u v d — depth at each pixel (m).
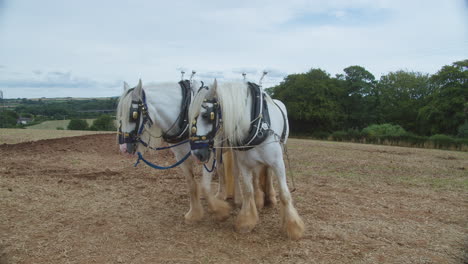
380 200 5.71
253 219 4.30
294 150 13.96
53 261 3.39
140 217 4.81
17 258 3.42
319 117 37.25
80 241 3.89
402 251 3.62
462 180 7.61
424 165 10.04
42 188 6.19
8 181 6.59
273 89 45.28
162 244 3.85
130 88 4.04
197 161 3.73
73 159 9.80
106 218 4.71
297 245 3.78
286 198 4.05
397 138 23.88
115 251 3.65
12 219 4.52
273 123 4.11
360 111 41.19
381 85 44.03
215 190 6.36
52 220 4.56
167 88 4.28
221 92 3.79
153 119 4.16
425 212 5.04
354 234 4.11
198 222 4.64
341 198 5.84
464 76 31.52
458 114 30.62
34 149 11.30
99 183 6.84
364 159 11.27
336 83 42.34
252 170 4.27
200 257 3.51
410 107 41.22
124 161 9.77
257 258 3.48
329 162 10.41
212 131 3.71
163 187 6.64
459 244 3.81
